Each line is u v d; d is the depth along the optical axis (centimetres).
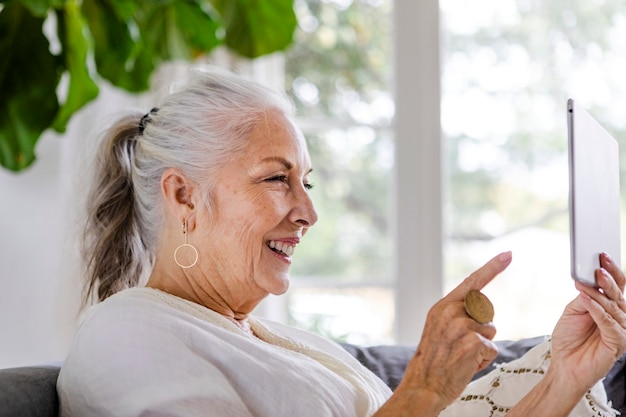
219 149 144
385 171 284
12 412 122
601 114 282
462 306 126
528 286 281
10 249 265
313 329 280
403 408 121
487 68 285
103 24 249
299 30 287
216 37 261
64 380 133
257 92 150
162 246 149
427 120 281
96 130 170
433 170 280
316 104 285
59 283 263
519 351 181
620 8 281
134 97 274
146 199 150
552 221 281
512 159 284
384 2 286
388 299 280
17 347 263
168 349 127
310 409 130
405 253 279
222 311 147
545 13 284
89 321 135
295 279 280
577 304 137
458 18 286
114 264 160
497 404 158
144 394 123
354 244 282
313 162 283
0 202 266
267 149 145
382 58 286
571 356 137
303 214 146
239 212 143
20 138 240
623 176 280
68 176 260
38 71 241
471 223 284
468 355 122
